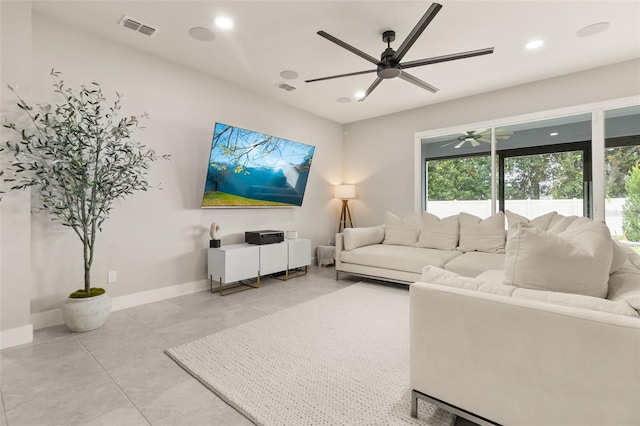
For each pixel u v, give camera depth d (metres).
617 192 3.58
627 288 1.32
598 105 3.60
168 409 1.56
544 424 1.12
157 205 3.35
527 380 1.16
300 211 5.18
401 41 3.02
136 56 3.17
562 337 1.08
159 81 3.34
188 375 1.88
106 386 1.76
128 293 3.14
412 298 1.47
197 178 3.71
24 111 2.34
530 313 1.15
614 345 0.99
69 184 2.55
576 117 3.81
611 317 1.02
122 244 3.09
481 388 1.27
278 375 1.86
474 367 1.29
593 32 2.87
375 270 3.92
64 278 2.73
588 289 1.32
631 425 0.97
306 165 4.89
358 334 2.45
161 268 3.39
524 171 4.18
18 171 2.23
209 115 3.79
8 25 2.27
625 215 3.54
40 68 2.59
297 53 3.26
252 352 2.15
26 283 2.32
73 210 2.57
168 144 3.43
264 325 2.64
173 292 3.49
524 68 3.62
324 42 3.04
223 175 3.82
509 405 1.20
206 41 3.03
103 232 2.97
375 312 2.96
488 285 1.35
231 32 2.87
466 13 2.58
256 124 4.36
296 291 3.73
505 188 4.31
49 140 2.47
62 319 2.69
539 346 1.13
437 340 1.39
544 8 2.53
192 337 2.41
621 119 3.55
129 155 2.91
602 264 1.31
